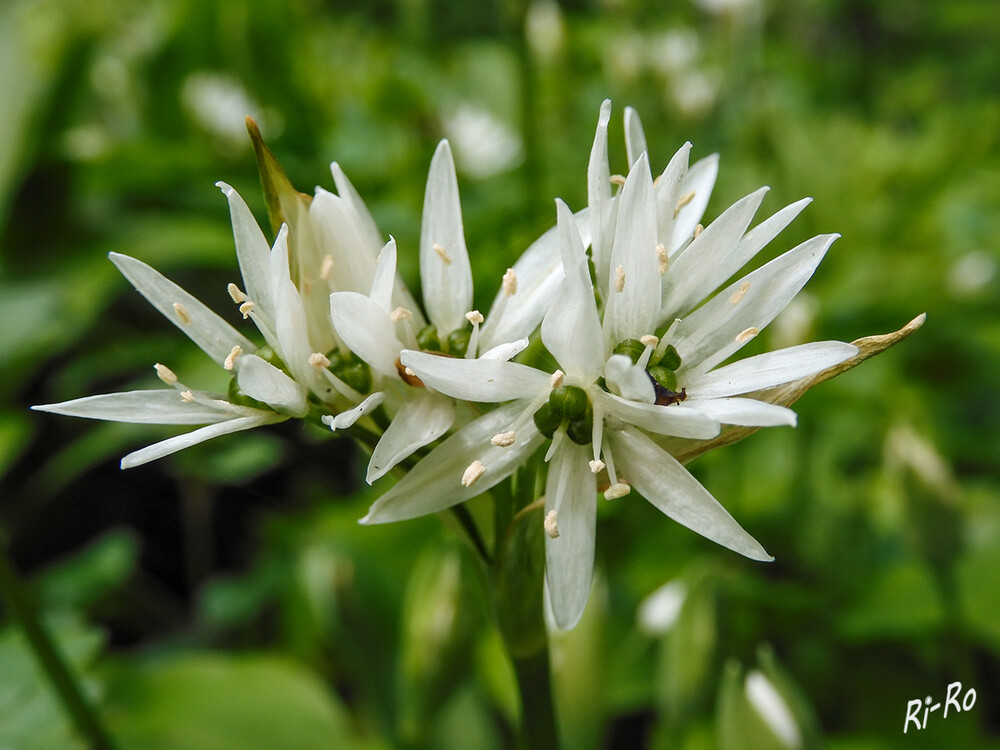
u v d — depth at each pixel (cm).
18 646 9
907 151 26
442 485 6
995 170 23
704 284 6
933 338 18
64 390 20
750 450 15
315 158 18
